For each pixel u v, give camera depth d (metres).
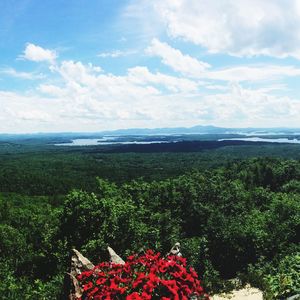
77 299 7.09
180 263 7.02
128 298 5.75
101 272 6.72
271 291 12.45
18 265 21.86
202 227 25.84
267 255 22.00
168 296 6.11
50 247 20.86
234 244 22.20
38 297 13.56
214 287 13.98
